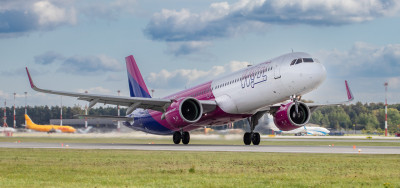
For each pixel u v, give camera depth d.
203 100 106.38
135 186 34.16
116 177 39.47
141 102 100.88
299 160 55.75
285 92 89.00
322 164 50.47
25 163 53.03
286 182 36.25
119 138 160.00
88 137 167.38
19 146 99.69
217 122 106.38
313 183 35.69
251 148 85.62
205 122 105.00
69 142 127.31
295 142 129.62
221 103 100.44
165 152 72.38
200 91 108.81
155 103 101.19
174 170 44.69
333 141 139.00
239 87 97.12
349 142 128.00
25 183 35.84
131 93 134.38
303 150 78.38
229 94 99.44
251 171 43.88
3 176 40.75
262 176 39.88
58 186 34.19
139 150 79.06
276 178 38.50
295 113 97.38
